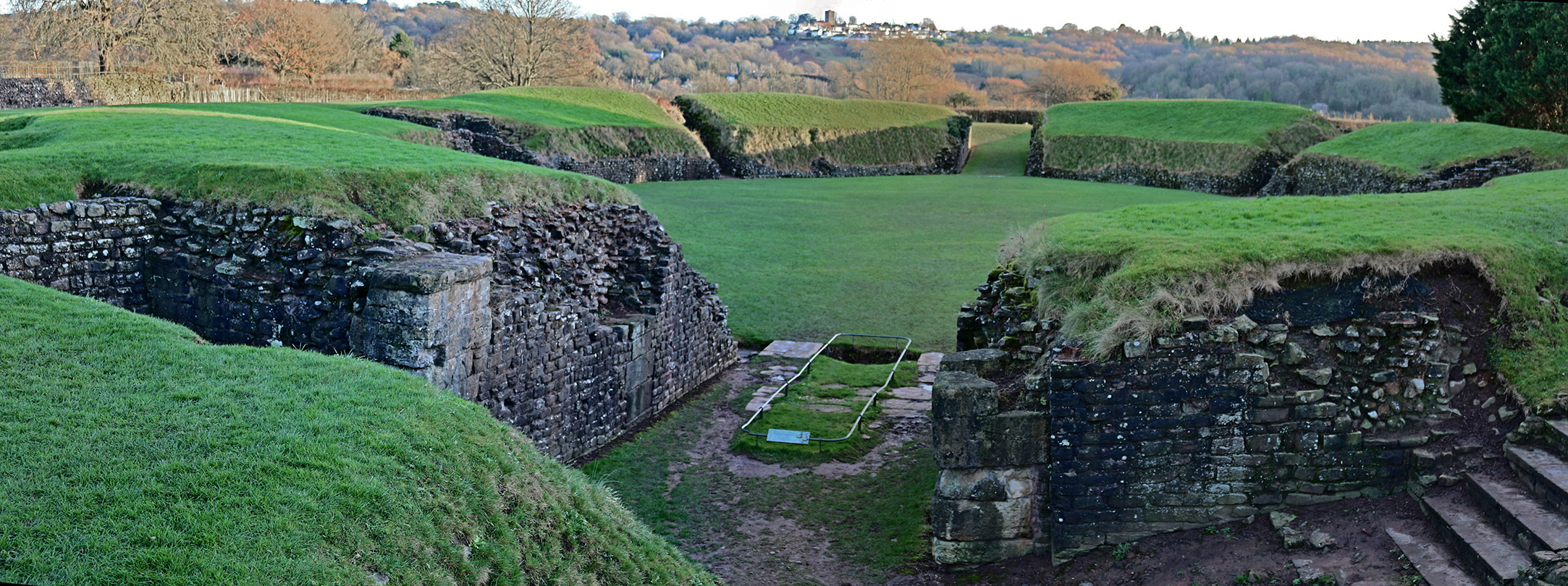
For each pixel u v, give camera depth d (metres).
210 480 5.99
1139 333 8.86
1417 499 8.48
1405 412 9.01
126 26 48.03
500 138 39.19
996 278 13.55
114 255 12.01
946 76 93.56
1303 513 8.80
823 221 33.09
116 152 14.09
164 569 5.19
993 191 43.72
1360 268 9.40
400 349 10.27
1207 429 8.97
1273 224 11.69
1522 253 10.05
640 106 52.84
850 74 91.56
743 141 53.38
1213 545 8.67
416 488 6.46
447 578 5.92
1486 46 42.56
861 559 9.80
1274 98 71.31
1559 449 8.02
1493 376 9.08
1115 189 45.84
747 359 18.61
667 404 15.58
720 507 11.23
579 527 7.20
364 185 12.52
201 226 12.12
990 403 9.09
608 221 15.29
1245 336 9.02
